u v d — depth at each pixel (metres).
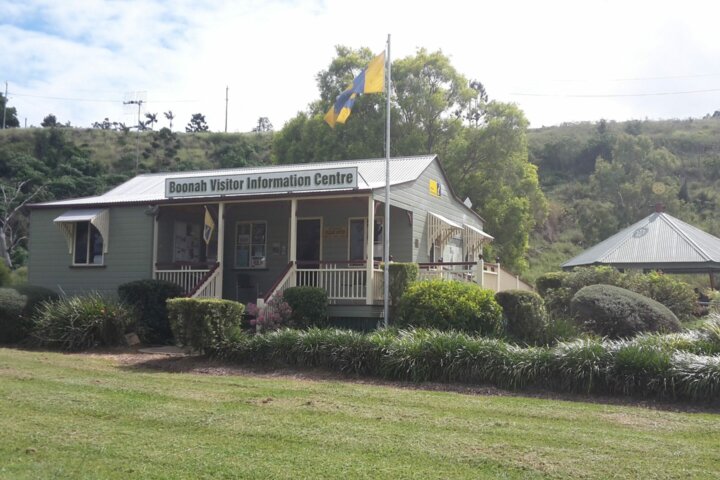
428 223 20.38
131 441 7.66
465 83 35.28
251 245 20.72
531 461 7.08
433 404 9.91
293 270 17.02
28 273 20.94
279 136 37.41
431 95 34.06
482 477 6.57
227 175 17.94
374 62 15.80
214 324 13.76
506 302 14.65
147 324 17.22
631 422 8.99
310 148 35.31
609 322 14.93
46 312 16.47
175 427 8.30
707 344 12.02
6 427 8.13
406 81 34.44
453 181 32.84
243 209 20.88
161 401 9.75
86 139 60.31
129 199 20.17
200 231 21.02
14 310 16.80
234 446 7.52
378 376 12.23
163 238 19.66
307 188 16.92
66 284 20.41
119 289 17.72
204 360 13.76
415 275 16.16
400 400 10.17
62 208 20.66
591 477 6.62
